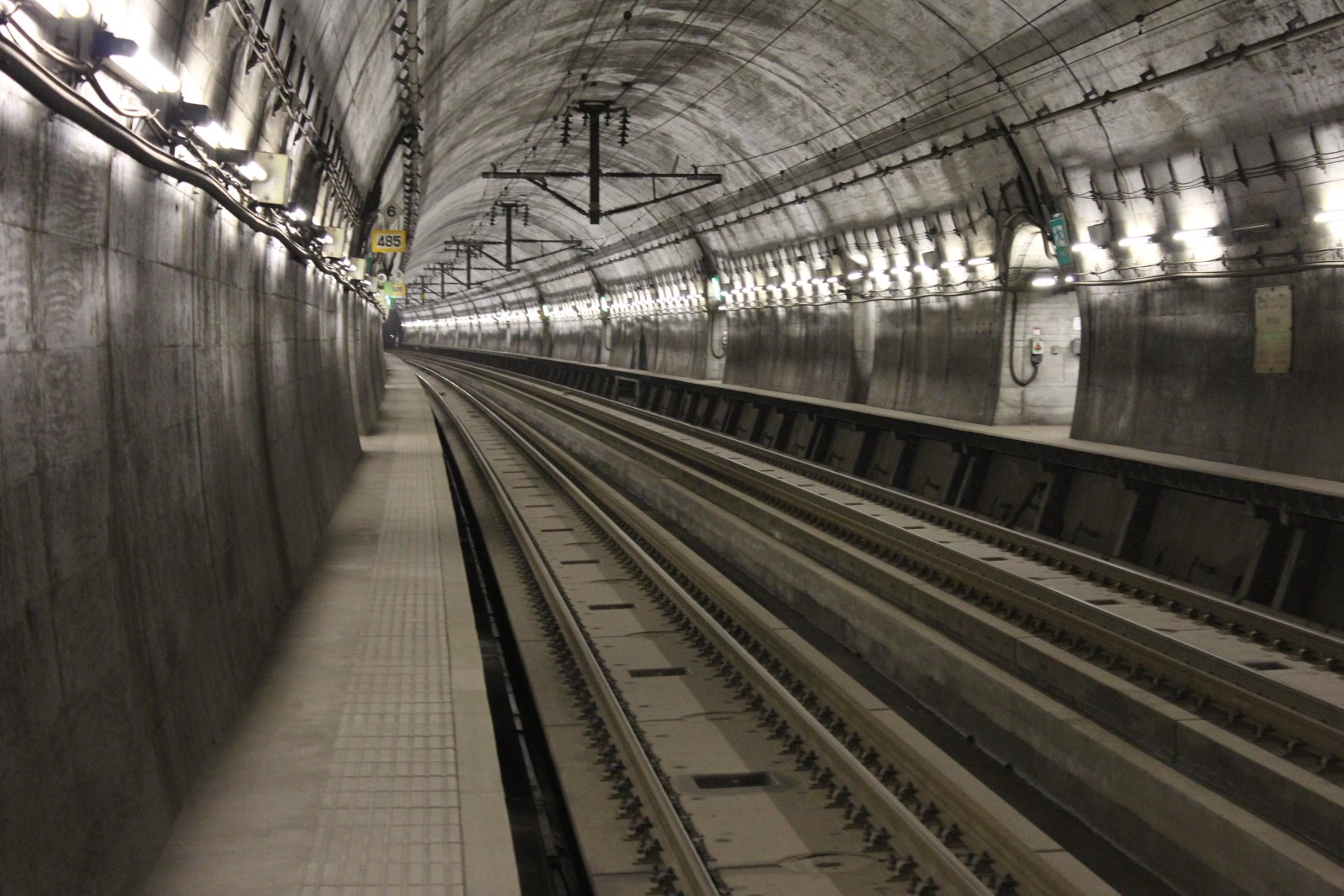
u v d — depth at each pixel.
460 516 18.86
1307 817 5.78
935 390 23.39
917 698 9.51
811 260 28.80
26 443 3.89
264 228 8.78
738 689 8.64
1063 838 6.84
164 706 5.39
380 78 14.80
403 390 44.94
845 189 24.34
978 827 5.78
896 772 6.73
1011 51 15.72
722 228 33.69
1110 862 6.52
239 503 8.12
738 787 6.81
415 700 7.06
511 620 10.78
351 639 8.48
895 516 15.54
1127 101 14.97
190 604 6.20
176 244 6.29
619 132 30.08
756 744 7.49
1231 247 14.72
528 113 27.66
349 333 22.16
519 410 40.25
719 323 39.47
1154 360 16.55
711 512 16.45
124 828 4.51
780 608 12.95
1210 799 5.98
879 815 6.17
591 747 7.42
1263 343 14.33
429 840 5.06
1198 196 14.97
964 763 8.10
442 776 5.80
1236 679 7.59
